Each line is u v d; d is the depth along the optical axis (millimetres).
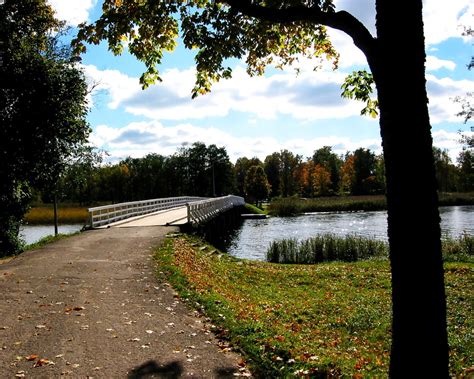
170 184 102625
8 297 8859
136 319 7340
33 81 17516
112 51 6891
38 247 15914
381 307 10852
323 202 65125
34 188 20297
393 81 4109
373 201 63656
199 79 7262
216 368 5320
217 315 7574
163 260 12789
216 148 106625
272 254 22516
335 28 4559
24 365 5434
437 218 4070
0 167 17281
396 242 4102
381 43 4195
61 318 7387
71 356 5695
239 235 36562
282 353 5824
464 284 13258
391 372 4199
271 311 9820
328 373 5258
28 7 17812
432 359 3990
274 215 59938
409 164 4031
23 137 17641
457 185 83375
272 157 113938
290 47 7512
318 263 20250
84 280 10422
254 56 7480
